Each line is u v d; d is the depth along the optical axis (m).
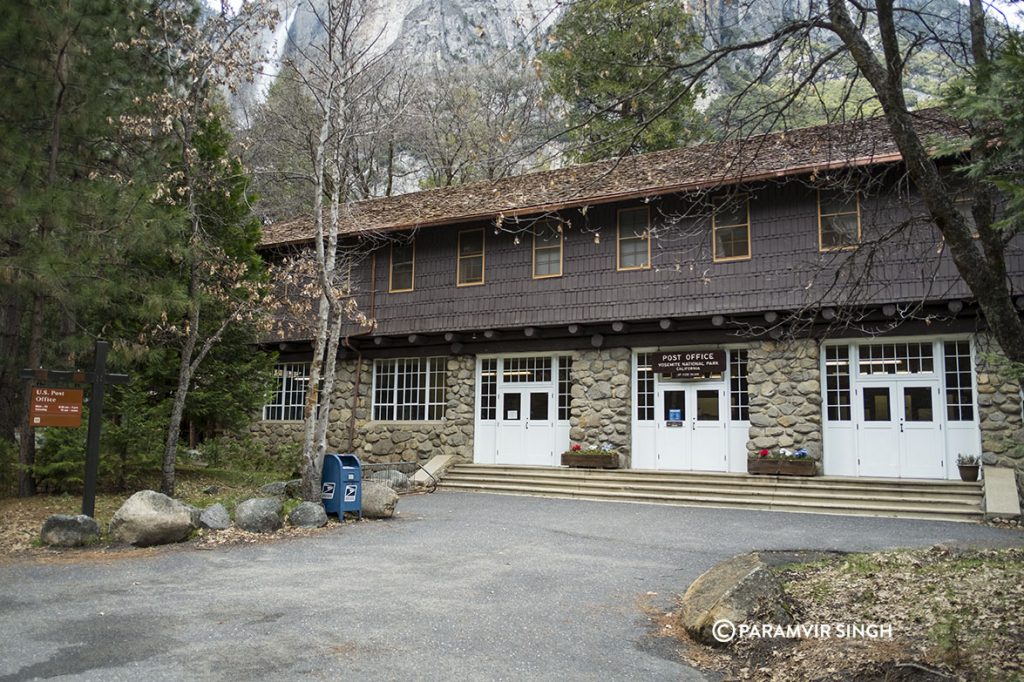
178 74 14.14
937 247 14.24
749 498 14.91
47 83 12.51
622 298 17.66
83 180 13.10
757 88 8.68
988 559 8.80
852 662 5.34
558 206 17.17
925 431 15.19
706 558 9.52
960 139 6.27
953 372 15.14
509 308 19.05
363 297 21.09
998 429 14.27
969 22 6.91
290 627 6.27
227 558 9.07
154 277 13.44
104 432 13.21
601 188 17.41
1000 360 6.67
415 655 5.63
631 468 17.83
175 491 14.09
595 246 18.17
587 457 17.72
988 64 4.82
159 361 13.91
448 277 20.02
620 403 17.94
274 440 22.50
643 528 11.95
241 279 15.86
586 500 15.93
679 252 17.12
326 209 22.84
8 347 14.23
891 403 15.54
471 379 20.03
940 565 8.45
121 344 12.60
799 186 16.00
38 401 10.17
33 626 6.24
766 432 16.11
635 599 7.49
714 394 17.34
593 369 18.36
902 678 5.01
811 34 8.68
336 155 13.70
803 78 8.09
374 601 7.15
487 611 6.90
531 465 18.92
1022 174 5.27
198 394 15.89
